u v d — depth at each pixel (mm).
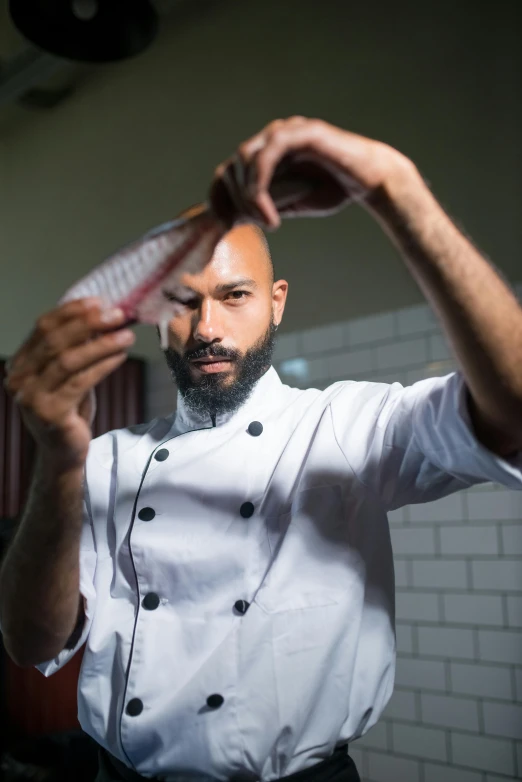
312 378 4082
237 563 1086
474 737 3260
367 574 1084
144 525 1133
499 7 2725
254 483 1139
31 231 4902
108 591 1158
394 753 3490
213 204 701
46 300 4949
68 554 924
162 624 1078
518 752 3127
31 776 2965
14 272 5148
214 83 3490
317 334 4086
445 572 3477
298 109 3342
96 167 4273
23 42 3516
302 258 3986
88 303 722
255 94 3410
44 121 4336
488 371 694
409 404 1000
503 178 3045
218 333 1096
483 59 2820
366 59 3074
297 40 3191
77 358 732
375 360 3826
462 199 3209
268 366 1271
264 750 987
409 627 3553
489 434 788
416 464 1022
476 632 3340
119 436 1315
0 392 4312
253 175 624
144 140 3910
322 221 3818
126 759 1059
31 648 1009
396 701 3527
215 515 1119
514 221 3131
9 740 3652
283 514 1116
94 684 1106
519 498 3301
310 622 1031
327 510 1086
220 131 3602
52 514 872
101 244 4488
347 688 1039
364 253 3721
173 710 1020
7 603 976
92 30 2480
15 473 4289
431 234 674
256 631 1023
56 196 4598
